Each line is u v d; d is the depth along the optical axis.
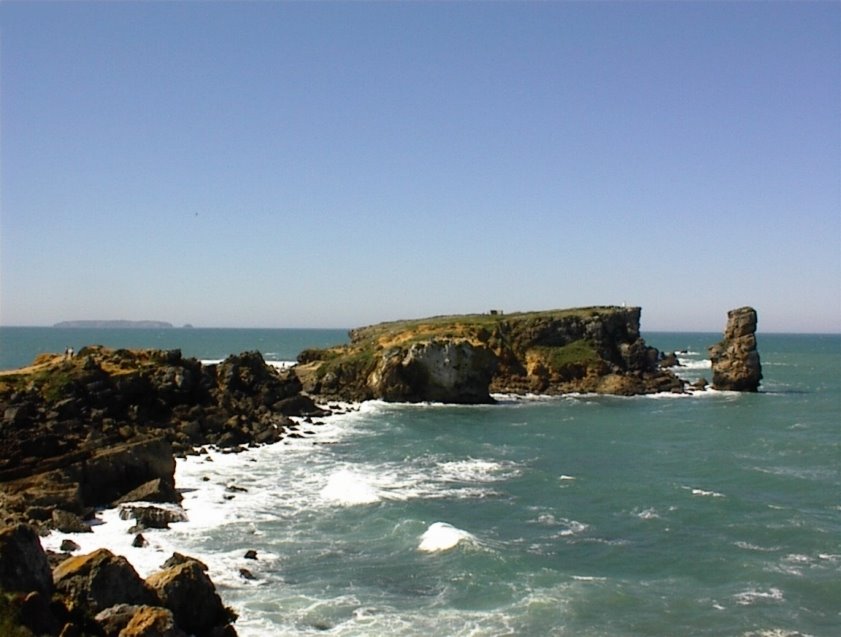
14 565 20.58
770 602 31.03
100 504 42.53
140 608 21.31
